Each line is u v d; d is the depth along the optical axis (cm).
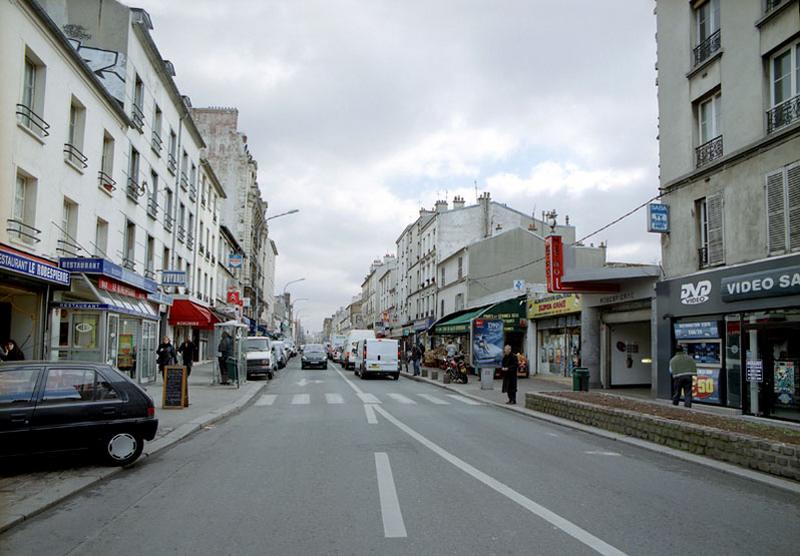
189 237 3344
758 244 1439
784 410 1334
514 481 734
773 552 486
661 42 1881
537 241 3984
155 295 2378
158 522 564
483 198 4669
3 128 1320
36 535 527
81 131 1766
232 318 4550
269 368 2872
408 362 3809
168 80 2669
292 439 1076
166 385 1503
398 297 6794
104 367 838
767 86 1448
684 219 1736
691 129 1727
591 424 1261
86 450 828
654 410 1186
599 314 2281
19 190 1449
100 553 479
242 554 475
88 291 1714
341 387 2458
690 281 1669
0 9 1298
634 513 598
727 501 660
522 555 469
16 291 1483
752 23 1480
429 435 1123
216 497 658
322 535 520
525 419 1447
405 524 551
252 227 6091
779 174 1378
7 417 749
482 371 2291
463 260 4069
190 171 3341
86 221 1802
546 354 2870
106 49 2159
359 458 882
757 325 1412
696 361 1656
